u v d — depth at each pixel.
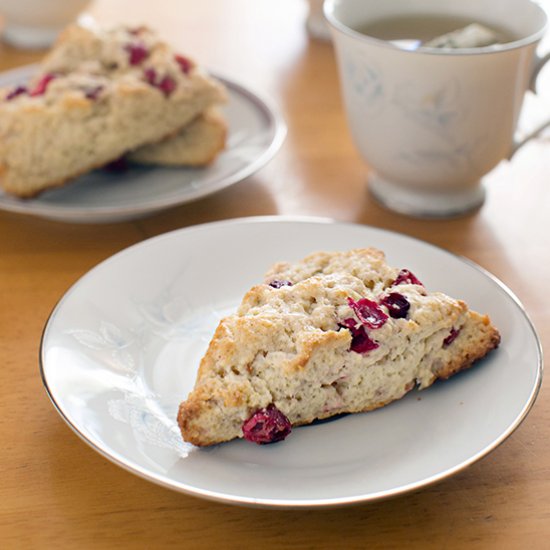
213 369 0.51
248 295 0.54
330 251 0.59
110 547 0.49
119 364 0.54
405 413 0.52
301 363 0.51
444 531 0.50
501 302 0.56
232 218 0.65
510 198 0.67
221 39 0.82
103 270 0.57
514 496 0.51
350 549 0.49
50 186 0.65
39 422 0.53
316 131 0.72
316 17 0.83
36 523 0.50
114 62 0.68
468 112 0.61
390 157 0.63
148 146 0.67
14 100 0.66
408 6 0.65
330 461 0.50
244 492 0.49
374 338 0.52
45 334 0.54
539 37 0.60
